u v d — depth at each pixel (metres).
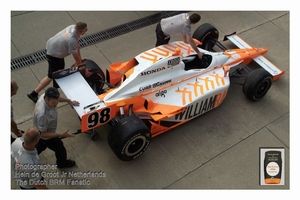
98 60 7.09
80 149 5.59
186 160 5.57
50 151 5.55
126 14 8.26
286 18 8.46
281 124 6.18
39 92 6.45
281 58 7.45
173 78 5.74
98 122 5.08
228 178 5.38
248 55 6.71
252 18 8.41
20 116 5.99
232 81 6.86
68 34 5.50
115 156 5.55
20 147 4.14
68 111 6.12
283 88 6.82
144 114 5.54
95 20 8.02
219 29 8.06
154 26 8.02
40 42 7.36
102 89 6.27
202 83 5.93
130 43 7.54
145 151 5.64
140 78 5.44
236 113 6.32
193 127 6.04
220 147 5.78
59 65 5.87
